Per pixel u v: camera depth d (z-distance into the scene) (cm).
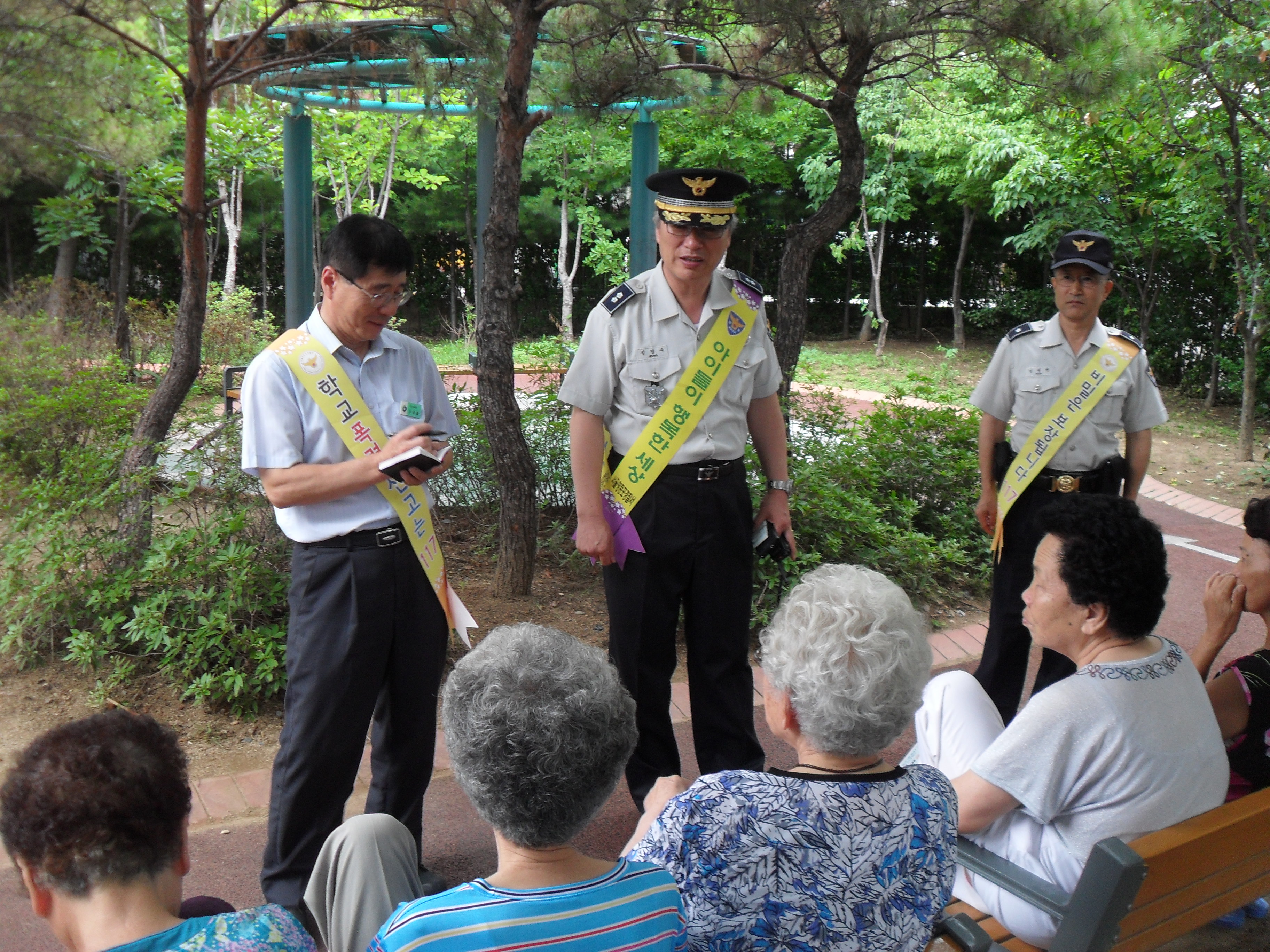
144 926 122
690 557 305
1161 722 191
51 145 676
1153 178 1241
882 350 1947
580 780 134
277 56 594
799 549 528
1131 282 1388
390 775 276
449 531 604
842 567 171
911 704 156
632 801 339
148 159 736
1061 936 177
